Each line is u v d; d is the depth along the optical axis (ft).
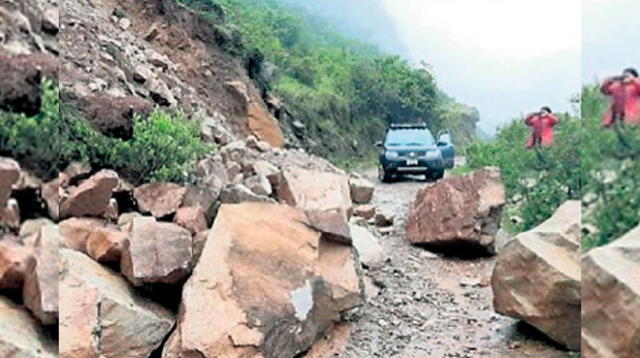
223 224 12.80
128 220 13.83
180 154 16.35
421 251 19.07
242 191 15.65
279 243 12.83
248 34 45.52
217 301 11.32
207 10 38.70
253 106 34.94
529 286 12.63
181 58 33.91
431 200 19.85
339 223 14.02
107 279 11.71
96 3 30.60
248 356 10.82
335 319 13.03
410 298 15.30
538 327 12.58
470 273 17.47
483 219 18.38
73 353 10.22
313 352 12.34
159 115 17.51
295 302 11.87
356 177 29.89
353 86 48.73
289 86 45.50
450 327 13.91
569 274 12.05
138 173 15.61
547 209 19.57
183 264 12.03
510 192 21.01
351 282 13.33
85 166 14.49
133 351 10.97
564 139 19.79
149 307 11.69
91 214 13.58
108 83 20.75
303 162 27.30
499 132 28.96
